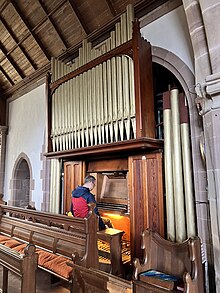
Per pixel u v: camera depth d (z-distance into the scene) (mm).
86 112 3938
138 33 3334
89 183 3684
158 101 4289
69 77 4316
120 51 3510
